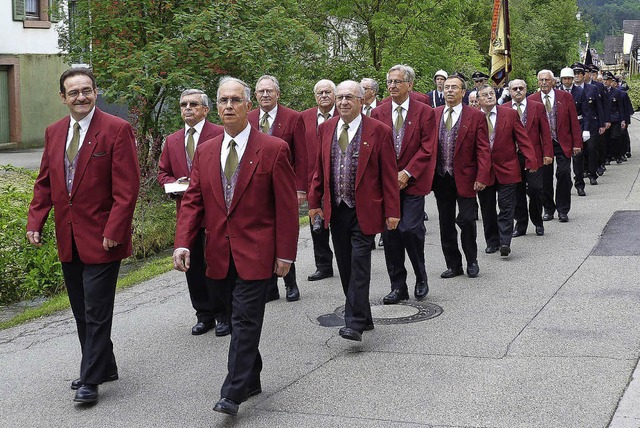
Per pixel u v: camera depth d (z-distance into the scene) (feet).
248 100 19.17
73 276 20.59
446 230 30.81
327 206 23.47
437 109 30.53
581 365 20.33
